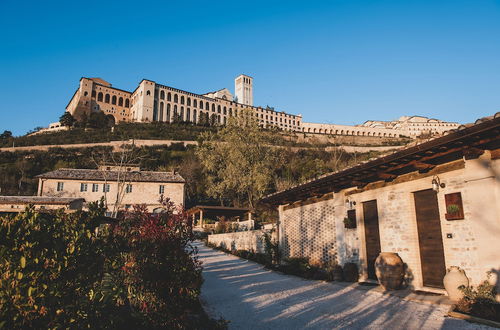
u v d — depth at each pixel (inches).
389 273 322.0
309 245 502.3
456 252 279.1
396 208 347.3
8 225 137.1
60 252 140.2
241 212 1274.6
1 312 112.7
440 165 303.1
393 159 301.1
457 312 234.4
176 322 221.5
